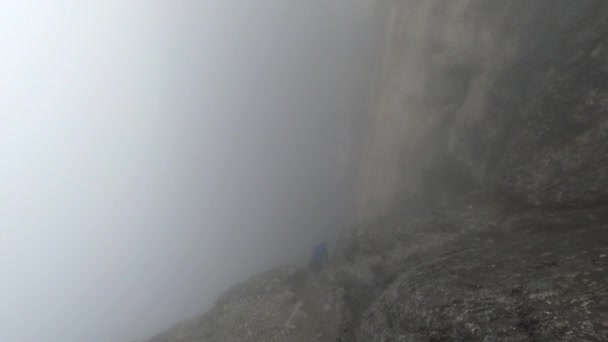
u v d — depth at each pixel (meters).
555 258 12.80
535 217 18.38
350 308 24.89
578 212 16.22
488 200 24.64
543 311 10.38
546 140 20.53
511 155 23.06
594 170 16.89
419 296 15.12
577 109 19.30
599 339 8.55
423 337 13.69
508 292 12.17
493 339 10.99
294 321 25.61
